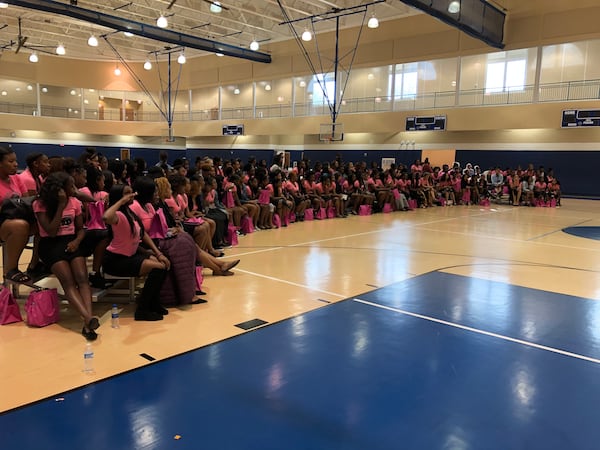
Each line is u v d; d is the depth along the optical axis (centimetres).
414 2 1226
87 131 2734
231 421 249
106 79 2770
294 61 2406
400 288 521
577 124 1697
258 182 971
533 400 280
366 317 422
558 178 1908
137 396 272
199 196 702
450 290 518
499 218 1235
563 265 661
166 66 2825
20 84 2638
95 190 470
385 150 2303
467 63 1983
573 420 259
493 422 255
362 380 301
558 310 455
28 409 254
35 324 378
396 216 1246
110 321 396
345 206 1223
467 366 325
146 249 425
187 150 3000
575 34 1703
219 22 2158
